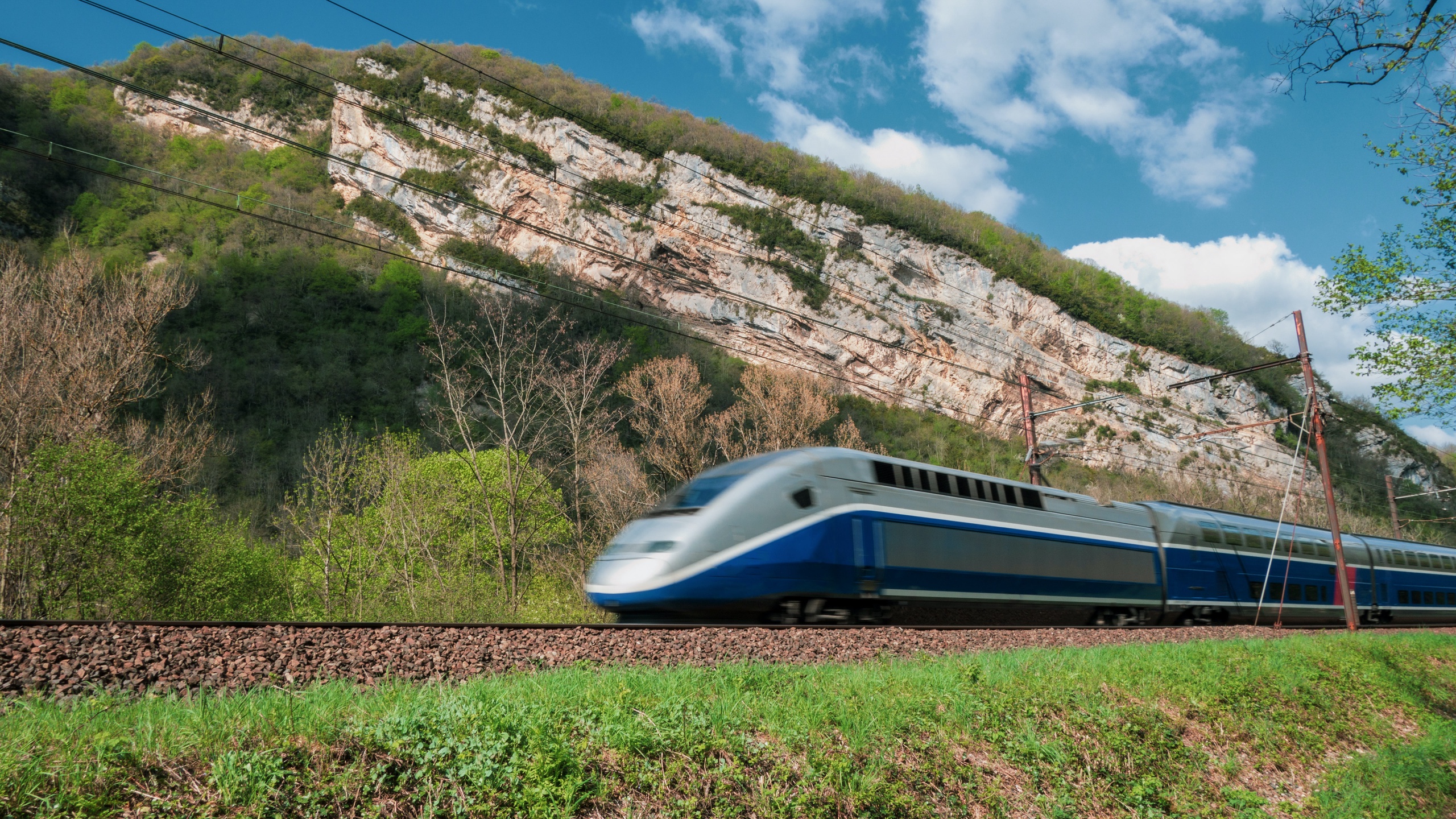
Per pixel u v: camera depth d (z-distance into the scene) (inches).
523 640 409.4
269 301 2977.4
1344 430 3176.7
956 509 687.7
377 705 240.7
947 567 661.3
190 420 1304.1
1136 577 832.9
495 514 1219.9
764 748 260.5
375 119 4082.2
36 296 1043.9
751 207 4180.6
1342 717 547.8
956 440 3703.3
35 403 927.7
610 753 229.8
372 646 366.0
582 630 442.3
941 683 377.7
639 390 1589.6
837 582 595.5
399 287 3225.9
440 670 357.1
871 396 3919.8
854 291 4131.4
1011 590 707.4
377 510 1159.6
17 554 815.1
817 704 311.4
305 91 4443.9
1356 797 422.3
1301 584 1047.6
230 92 4392.2
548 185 3966.5
